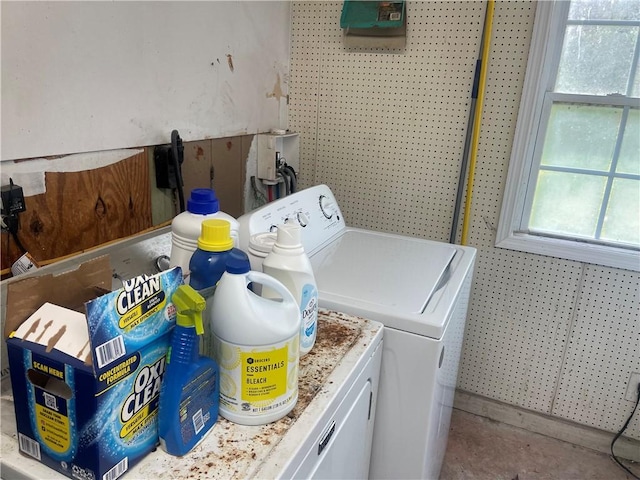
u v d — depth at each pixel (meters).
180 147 1.47
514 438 2.11
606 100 1.77
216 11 1.58
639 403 1.94
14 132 1.01
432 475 1.56
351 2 1.91
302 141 2.20
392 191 2.09
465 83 1.86
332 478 0.96
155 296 0.71
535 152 1.90
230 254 0.82
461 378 2.23
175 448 0.73
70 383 0.65
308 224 1.58
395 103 1.99
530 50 1.74
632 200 1.83
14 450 0.74
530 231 2.00
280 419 0.83
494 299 2.06
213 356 0.82
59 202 1.14
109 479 0.67
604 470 1.95
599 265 1.86
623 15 1.69
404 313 1.19
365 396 1.11
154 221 1.46
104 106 1.21
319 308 1.25
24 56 1.00
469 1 1.78
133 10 1.25
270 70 1.98
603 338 1.93
